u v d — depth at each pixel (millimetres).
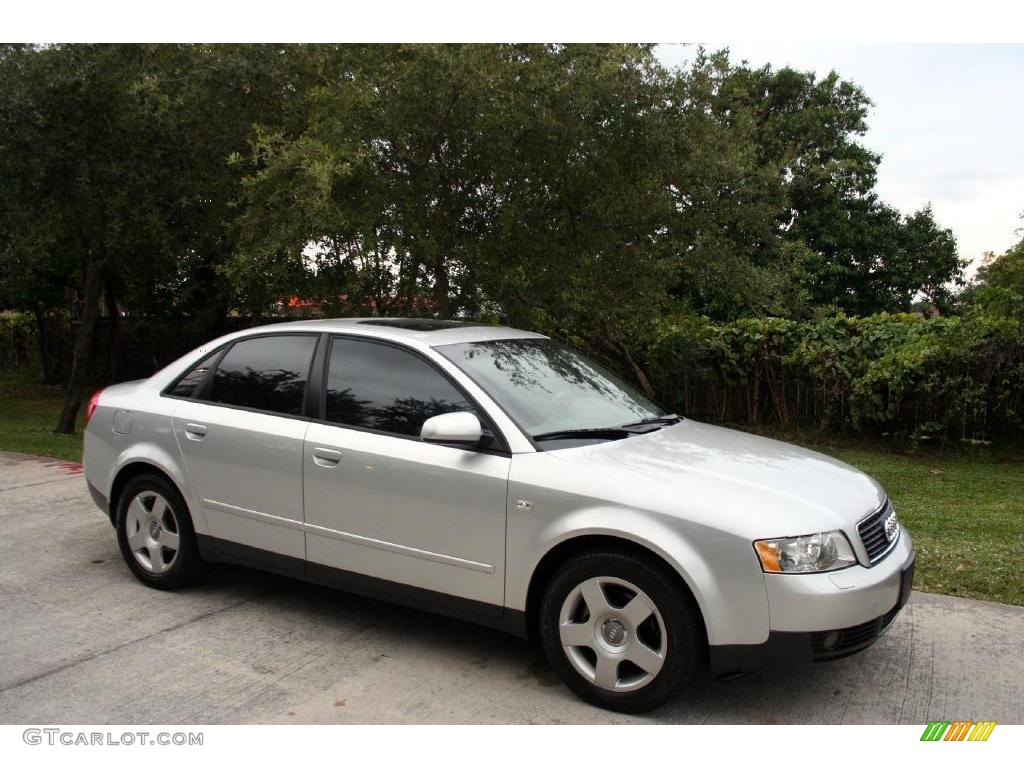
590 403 4484
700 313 12773
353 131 7027
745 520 3402
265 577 5383
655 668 3514
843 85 24469
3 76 8953
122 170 9367
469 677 3961
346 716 3584
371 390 4387
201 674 3965
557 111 7043
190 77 8719
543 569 3846
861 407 10906
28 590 5082
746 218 8234
